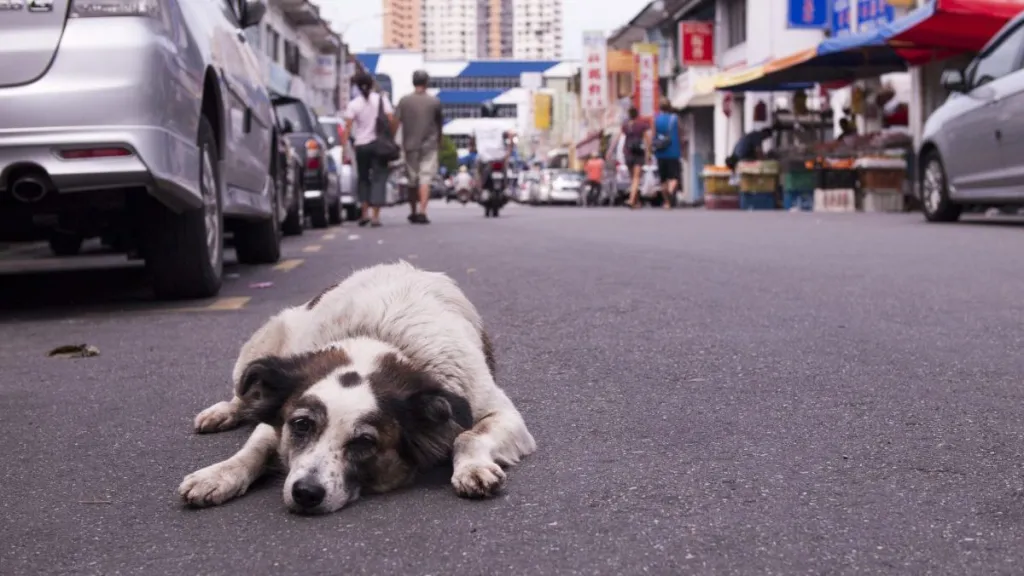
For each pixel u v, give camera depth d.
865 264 8.30
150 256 6.70
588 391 4.02
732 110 33.28
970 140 12.13
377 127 17.00
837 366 4.36
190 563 2.30
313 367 2.80
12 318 6.39
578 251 10.27
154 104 5.70
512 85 135.50
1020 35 11.62
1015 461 2.97
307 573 2.21
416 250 10.88
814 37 30.33
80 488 2.92
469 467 2.73
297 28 55.59
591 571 2.18
